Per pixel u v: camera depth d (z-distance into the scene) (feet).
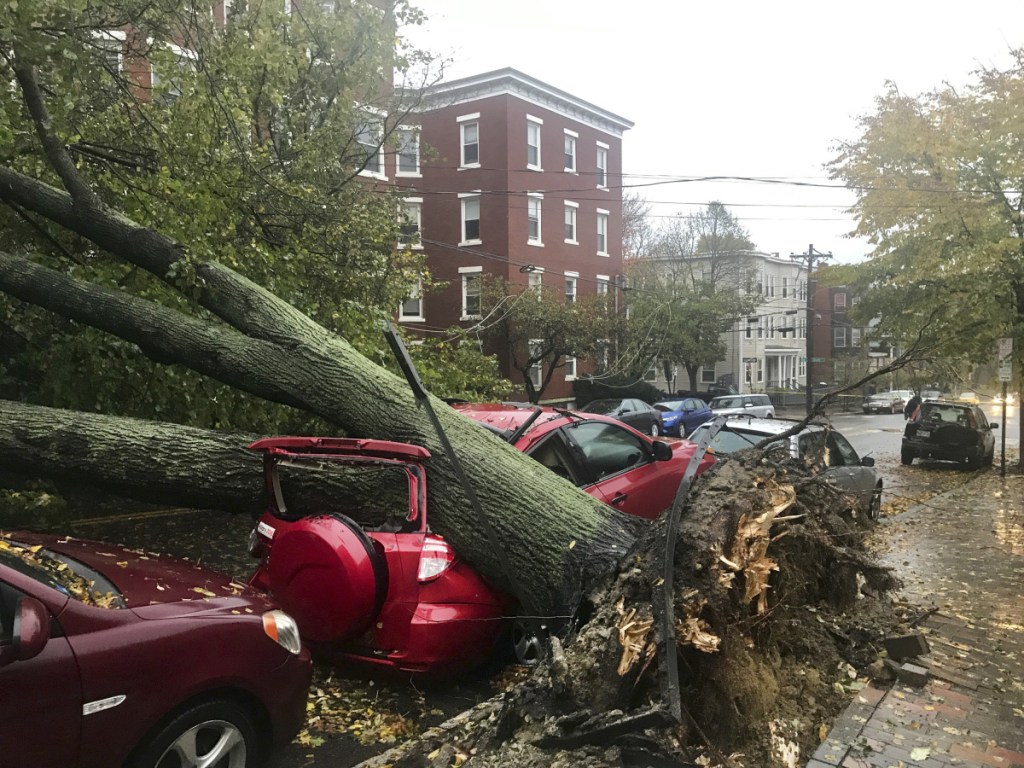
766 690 12.76
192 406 25.44
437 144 93.61
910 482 49.26
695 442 23.48
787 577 14.92
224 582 12.13
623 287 100.63
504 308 81.41
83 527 27.86
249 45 27.68
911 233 48.52
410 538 14.14
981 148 44.73
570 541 15.65
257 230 30.27
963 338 43.98
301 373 19.01
